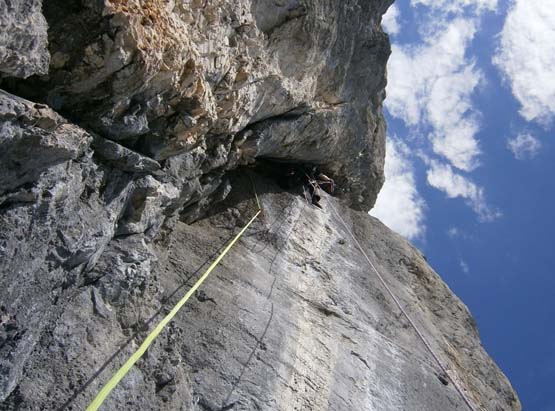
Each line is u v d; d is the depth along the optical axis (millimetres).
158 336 6223
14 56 3852
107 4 4359
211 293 8227
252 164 11953
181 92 5852
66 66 4617
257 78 8070
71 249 4969
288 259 10391
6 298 4383
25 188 4352
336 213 13594
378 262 13039
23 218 4383
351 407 8031
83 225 5180
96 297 5668
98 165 5488
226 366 7250
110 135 5477
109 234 5621
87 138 4801
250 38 7504
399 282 12859
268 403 7145
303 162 12891
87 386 5094
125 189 5922
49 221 4672
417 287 13273
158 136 6121
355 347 9305
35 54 4039
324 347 8789
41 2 4043
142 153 6125
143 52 4770
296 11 8406
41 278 4723
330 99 11547
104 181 5645
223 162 8852
